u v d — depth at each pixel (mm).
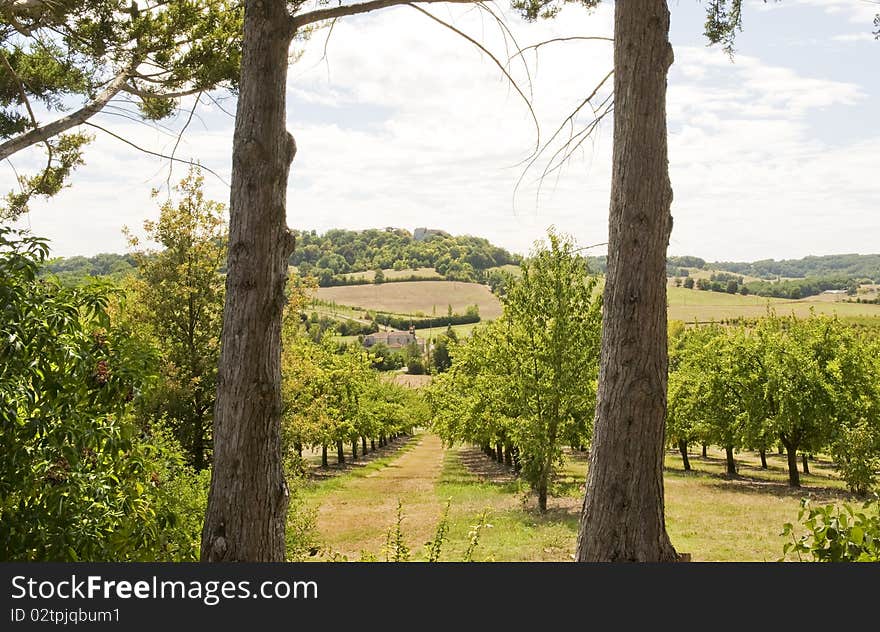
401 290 185875
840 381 30641
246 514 4684
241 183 4918
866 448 25250
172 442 9117
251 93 4984
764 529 19359
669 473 39406
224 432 4758
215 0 10539
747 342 34562
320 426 29656
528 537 18547
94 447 5066
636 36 5074
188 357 23828
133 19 9977
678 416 40906
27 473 4605
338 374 50750
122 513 5172
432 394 56344
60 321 4746
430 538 19172
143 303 23938
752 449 35000
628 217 4980
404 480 41750
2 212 11805
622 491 4777
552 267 24688
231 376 4777
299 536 11195
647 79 5035
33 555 4711
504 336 26203
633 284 4922
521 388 24516
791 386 31094
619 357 4902
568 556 15188
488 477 42281
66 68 10250
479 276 199125
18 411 4672
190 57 9914
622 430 4820
